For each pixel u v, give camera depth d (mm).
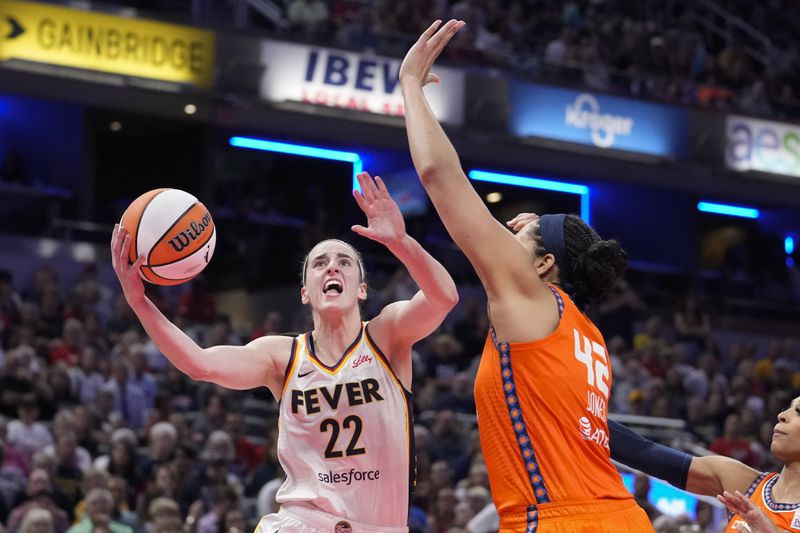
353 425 4629
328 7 20359
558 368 3572
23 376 12812
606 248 3742
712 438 15680
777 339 22906
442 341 16734
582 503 3525
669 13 24266
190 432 13297
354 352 4707
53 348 14094
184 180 21891
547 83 21359
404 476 4688
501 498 3615
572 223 3830
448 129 20500
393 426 4664
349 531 4574
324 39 19516
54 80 18312
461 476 12562
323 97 19500
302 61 19344
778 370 19297
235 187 22266
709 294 24891
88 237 19703
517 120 21109
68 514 10664
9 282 16984
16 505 10555
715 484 4617
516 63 21141
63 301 16250
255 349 4730
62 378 13188
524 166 22438
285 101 19203
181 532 9992
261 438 14508
